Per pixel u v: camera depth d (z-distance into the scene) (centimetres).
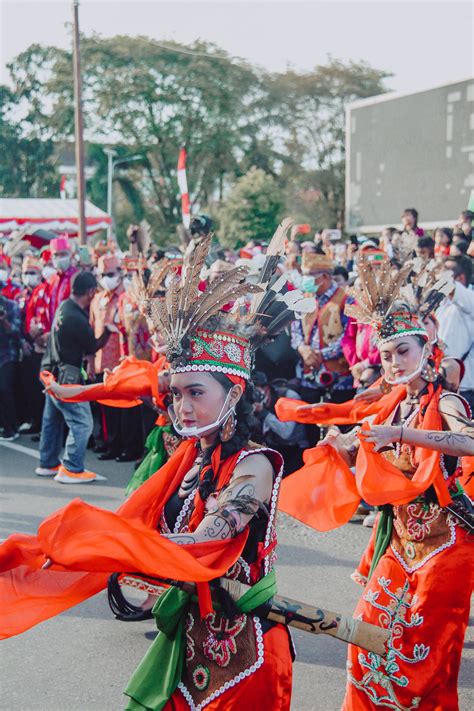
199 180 4575
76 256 1265
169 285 232
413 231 984
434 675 302
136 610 252
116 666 421
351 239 1098
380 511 327
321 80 4503
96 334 896
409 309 322
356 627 231
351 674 307
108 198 4309
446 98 1292
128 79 4506
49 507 694
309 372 727
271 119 4541
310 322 724
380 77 4550
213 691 230
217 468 232
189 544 214
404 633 304
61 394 455
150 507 245
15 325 1019
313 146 4562
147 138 4534
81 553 193
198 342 230
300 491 317
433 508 309
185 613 236
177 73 4491
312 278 718
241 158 4559
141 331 810
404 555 315
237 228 3044
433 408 315
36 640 452
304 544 600
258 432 241
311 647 441
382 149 1435
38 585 226
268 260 274
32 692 394
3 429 1041
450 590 304
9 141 4600
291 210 4453
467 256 756
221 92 4462
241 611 227
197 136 4506
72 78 4525
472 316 670
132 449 876
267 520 230
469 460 362
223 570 212
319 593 505
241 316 253
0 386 1016
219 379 231
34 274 1155
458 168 1279
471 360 672
